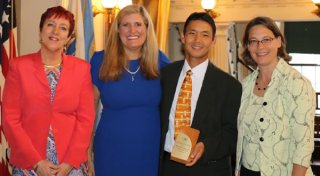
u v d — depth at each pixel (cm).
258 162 225
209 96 254
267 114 224
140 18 265
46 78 241
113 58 265
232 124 252
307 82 219
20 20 422
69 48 390
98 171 265
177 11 742
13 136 235
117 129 261
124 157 260
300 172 213
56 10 245
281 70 227
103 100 268
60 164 239
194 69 261
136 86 264
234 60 353
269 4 708
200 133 251
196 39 254
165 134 259
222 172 255
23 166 236
